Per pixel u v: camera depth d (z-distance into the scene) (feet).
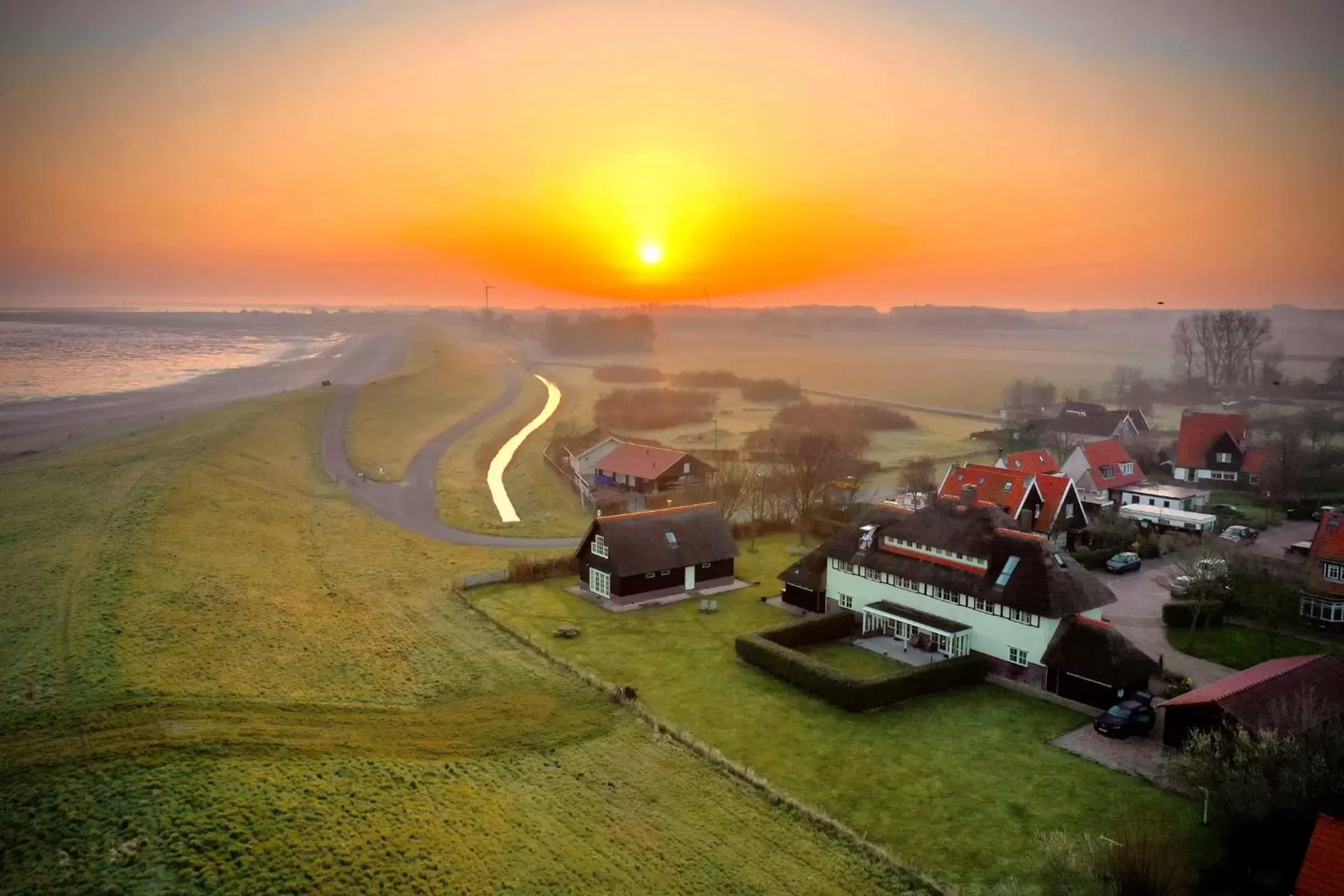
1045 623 164.25
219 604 187.11
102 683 142.51
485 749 138.21
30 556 210.59
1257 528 273.54
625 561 215.51
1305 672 140.87
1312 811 105.40
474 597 221.05
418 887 101.50
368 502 329.11
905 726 150.30
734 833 116.47
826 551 210.18
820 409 546.26
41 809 108.78
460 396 632.38
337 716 145.18
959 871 108.58
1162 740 142.92
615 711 154.71
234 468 329.11
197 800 111.96
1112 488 314.96
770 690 165.99
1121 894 97.60
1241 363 647.97
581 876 105.91
